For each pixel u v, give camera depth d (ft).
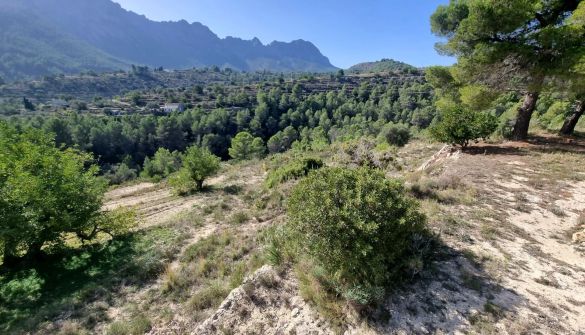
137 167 219.61
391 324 13.46
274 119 331.57
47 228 28.81
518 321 13.00
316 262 16.55
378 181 16.44
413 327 13.19
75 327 19.30
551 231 21.04
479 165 35.01
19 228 26.07
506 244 18.97
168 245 30.32
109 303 21.88
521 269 16.55
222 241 29.12
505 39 42.60
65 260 29.30
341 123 305.32
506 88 44.21
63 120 219.00
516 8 37.83
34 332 19.30
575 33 36.35
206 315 18.61
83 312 20.98
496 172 32.35
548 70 38.78
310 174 18.21
